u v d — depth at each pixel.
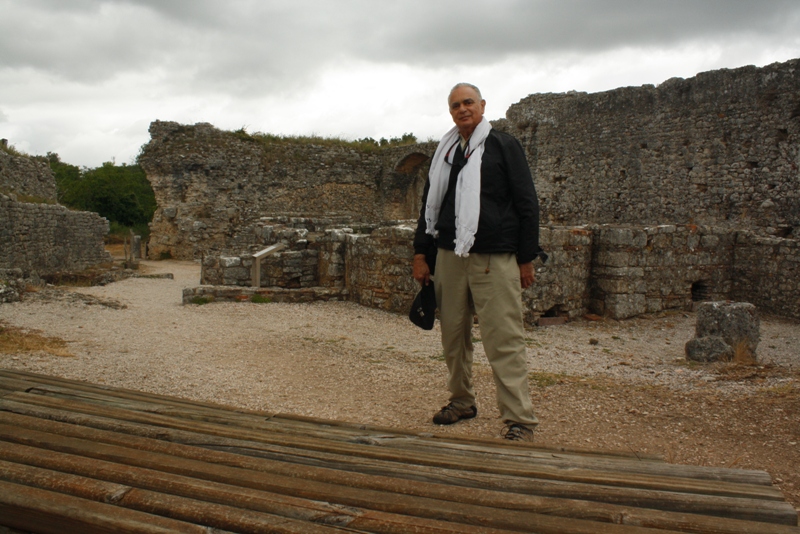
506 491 2.49
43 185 21.64
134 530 1.95
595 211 19.77
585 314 10.44
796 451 3.86
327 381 5.77
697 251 11.31
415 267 4.26
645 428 4.34
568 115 20.39
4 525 2.09
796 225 14.93
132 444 2.77
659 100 17.88
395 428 3.56
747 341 7.60
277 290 11.36
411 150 28.95
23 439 2.71
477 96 3.83
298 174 28.77
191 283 15.98
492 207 3.76
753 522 2.16
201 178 27.03
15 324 8.03
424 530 1.98
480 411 4.72
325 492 2.28
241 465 2.59
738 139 16.06
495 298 3.79
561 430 4.30
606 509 2.24
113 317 9.18
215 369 6.07
